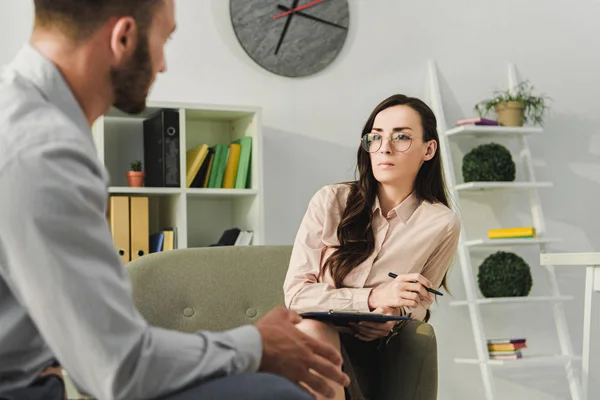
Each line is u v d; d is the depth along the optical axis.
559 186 4.48
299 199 3.98
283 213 3.94
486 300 3.99
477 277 4.25
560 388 4.37
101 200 1.18
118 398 1.13
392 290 2.29
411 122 2.52
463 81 4.32
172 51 3.78
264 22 3.93
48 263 1.10
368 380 2.28
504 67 4.42
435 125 2.59
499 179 4.11
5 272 1.17
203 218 3.79
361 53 4.13
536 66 4.49
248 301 2.45
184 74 3.79
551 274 4.25
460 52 4.33
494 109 4.29
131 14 1.26
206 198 3.79
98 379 1.13
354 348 2.30
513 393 4.29
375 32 4.16
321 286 2.40
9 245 1.12
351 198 2.57
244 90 3.90
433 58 4.27
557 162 4.48
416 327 2.20
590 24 4.63
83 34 1.24
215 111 3.55
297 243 2.54
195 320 2.38
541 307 4.39
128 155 3.70
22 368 1.23
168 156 3.42
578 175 4.52
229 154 3.59
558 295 4.21
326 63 4.04
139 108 1.34
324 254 2.53
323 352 1.35
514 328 4.33
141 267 2.37
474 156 4.14
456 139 4.29
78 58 1.25
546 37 4.53
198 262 2.44
